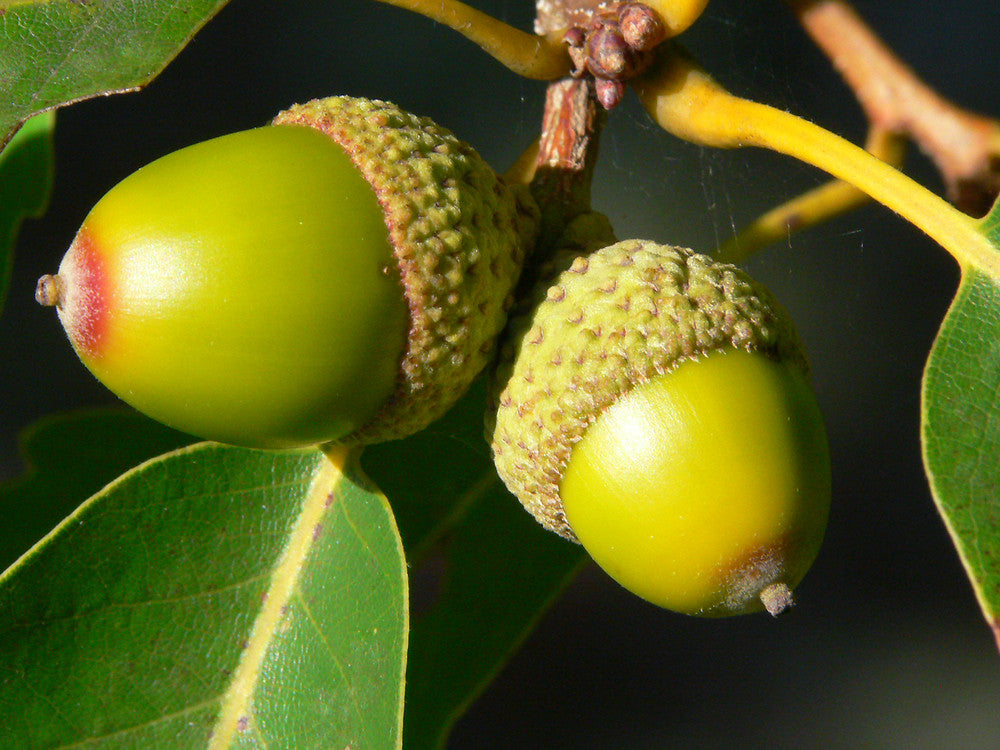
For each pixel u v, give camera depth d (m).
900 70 0.18
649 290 0.17
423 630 0.19
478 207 0.17
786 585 0.17
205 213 0.17
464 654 0.19
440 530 0.19
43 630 0.17
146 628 0.18
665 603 0.17
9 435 0.24
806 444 0.17
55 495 0.19
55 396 0.24
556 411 0.17
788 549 0.17
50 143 0.19
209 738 0.17
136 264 0.17
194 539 0.18
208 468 0.18
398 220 0.17
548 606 0.19
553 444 0.17
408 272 0.17
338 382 0.17
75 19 0.17
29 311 0.24
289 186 0.17
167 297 0.17
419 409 0.17
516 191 0.18
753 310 0.17
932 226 0.17
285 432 0.17
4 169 0.19
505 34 0.18
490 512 0.19
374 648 0.17
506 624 0.19
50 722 0.17
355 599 0.18
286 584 0.18
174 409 0.17
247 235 0.17
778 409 0.17
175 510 0.18
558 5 0.18
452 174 0.17
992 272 0.17
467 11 0.17
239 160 0.17
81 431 0.19
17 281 0.24
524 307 0.17
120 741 0.17
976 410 0.16
